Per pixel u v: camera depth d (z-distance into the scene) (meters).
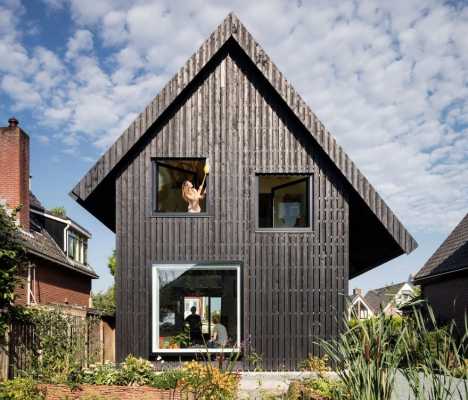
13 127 20.52
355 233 12.13
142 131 10.38
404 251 10.09
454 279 20.36
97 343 16.50
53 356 11.27
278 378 10.05
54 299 22.52
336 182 10.77
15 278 12.06
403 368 5.79
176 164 10.92
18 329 11.64
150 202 10.62
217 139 10.85
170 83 10.50
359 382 5.52
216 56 11.01
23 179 20.86
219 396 8.22
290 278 10.59
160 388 9.37
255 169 10.81
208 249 10.61
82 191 10.17
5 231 12.34
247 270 10.59
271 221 10.80
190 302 10.45
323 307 10.53
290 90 10.52
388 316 5.84
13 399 9.02
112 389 9.55
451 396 5.29
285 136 10.88
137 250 10.54
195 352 10.30
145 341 10.32
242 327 10.43
